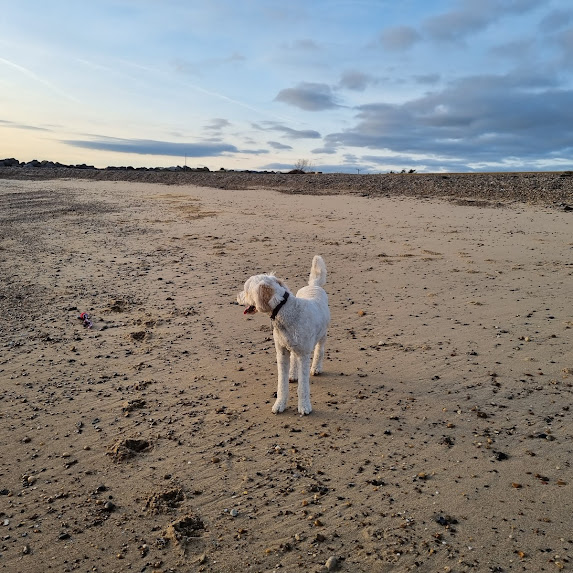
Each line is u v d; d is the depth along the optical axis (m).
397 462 2.33
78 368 3.32
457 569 1.76
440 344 3.55
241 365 3.35
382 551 1.84
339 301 4.50
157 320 4.12
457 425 2.61
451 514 2.00
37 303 4.58
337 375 3.20
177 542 1.91
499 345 3.49
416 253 6.10
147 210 10.31
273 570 1.78
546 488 2.12
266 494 2.15
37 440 2.55
